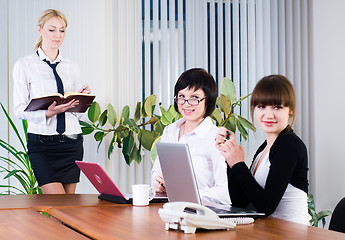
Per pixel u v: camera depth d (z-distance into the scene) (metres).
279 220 1.85
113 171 4.68
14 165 4.36
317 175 5.25
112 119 4.43
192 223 1.58
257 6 5.16
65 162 3.73
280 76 2.20
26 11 4.40
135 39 4.78
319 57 5.29
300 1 5.29
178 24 4.91
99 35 4.66
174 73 4.89
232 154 2.05
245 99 5.10
